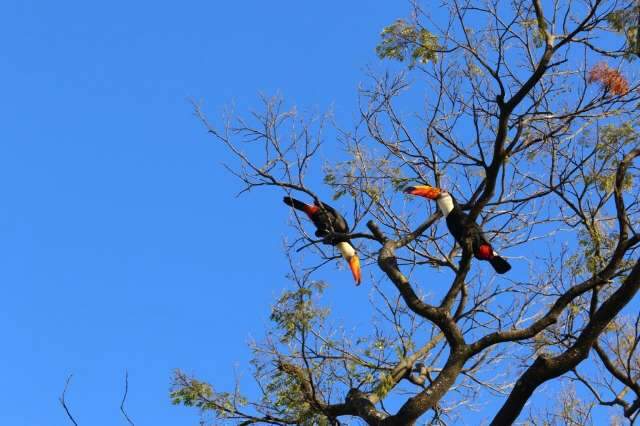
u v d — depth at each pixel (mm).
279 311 14445
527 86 12734
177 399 14609
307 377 14523
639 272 12102
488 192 13328
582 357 12188
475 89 15102
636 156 13586
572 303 15023
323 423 14078
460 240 13641
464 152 13789
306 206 15008
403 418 12461
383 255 13750
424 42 14781
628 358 13977
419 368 15352
